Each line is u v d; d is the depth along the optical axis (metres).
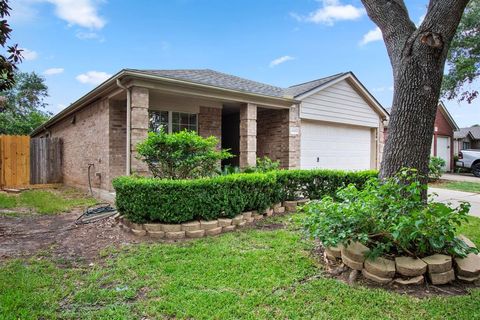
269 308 2.49
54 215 6.33
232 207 5.01
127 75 6.46
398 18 4.07
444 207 2.97
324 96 10.71
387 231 3.08
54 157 11.92
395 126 3.91
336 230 3.17
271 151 10.41
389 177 3.76
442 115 19.34
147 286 2.93
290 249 3.87
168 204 4.54
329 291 2.75
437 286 2.84
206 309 2.47
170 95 8.02
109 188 7.82
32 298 2.68
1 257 3.77
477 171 16.11
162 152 5.41
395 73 3.99
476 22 11.59
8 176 10.81
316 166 10.71
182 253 3.80
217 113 9.84
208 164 5.80
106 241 4.38
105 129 8.03
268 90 10.20
